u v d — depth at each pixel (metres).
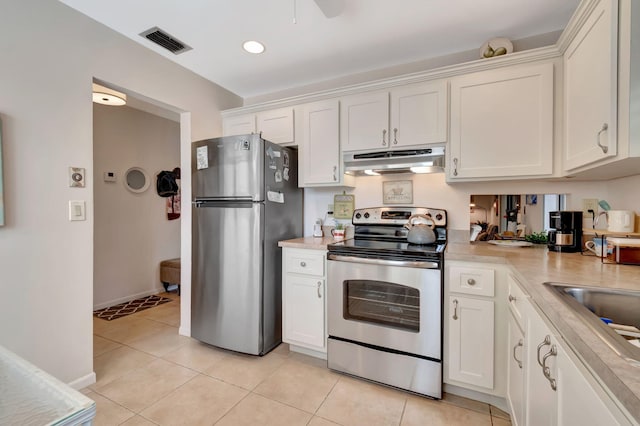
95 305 3.29
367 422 1.58
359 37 2.11
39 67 1.69
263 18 1.92
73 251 1.83
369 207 2.58
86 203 1.89
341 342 2.03
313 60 2.44
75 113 1.84
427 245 2.09
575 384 0.74
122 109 3.55
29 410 0.61
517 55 1.79
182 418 1.60
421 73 2.03
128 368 2.10
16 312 1.60
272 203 2.38
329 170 2.39
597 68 1.27
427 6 1.78
